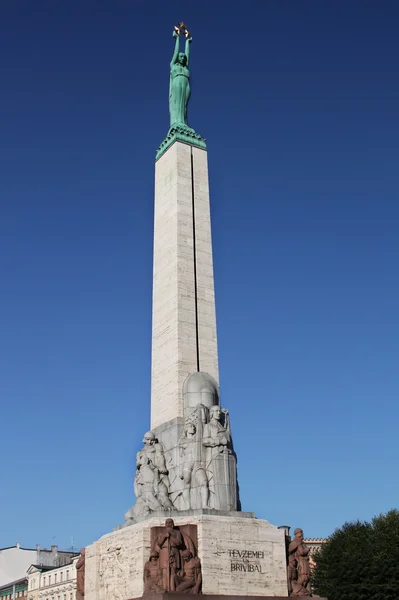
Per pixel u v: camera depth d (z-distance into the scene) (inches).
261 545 1304.1
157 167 1865.2
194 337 1621.6
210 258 1726.1
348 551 2426.2
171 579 1188.5
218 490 1359.5
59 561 4776.1
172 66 1937.7
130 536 1311.5
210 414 1445.6
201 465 1391.5
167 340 1635.1
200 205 1765.5
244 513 1326.3
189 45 1980.8
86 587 1437.0
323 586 2444.6
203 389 1515.7
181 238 1699.1
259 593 1268.5
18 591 4500.5
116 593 1317.7
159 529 1257.4
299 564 1344.7
